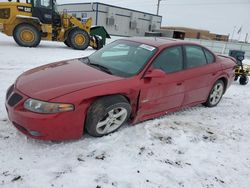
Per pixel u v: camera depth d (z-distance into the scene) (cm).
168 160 301
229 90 683
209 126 411
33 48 1140
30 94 283
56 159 277
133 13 3575
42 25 1205
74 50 1250
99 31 1450
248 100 600
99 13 3272
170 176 273
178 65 399
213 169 295
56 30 1288
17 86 307
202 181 272
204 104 500
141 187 251
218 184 271
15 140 301
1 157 269
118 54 398
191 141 352
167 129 376
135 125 372
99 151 299
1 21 1136
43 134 279
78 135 303
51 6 1221
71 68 354
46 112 273
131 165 282
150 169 279
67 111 281
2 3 1114
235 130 410
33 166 262
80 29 1300
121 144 320
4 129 323
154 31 3722
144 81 345
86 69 352
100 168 270
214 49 2712
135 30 3688
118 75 341
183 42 423
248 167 308
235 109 515
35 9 1185
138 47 396
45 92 283
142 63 359
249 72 794
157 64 367
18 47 1119
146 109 363
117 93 318
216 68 470
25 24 1141
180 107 426
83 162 277
